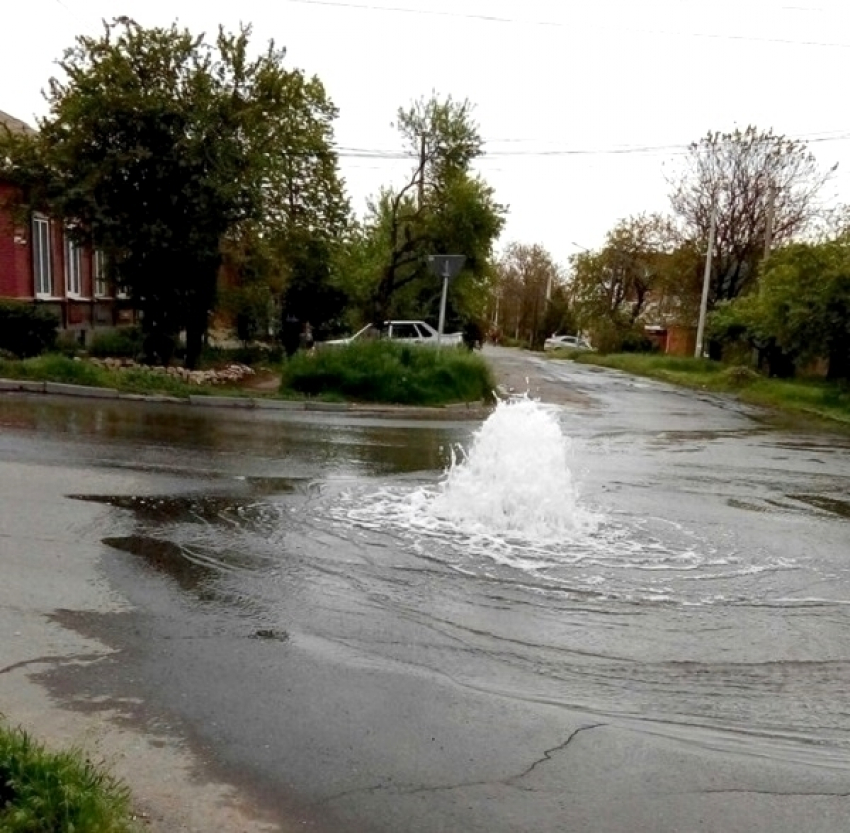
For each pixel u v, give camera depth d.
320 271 27.80
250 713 3.87
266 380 20.39
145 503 7.49
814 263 21.98
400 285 29.16
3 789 2.77
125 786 3.13
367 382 17.31
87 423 11.71
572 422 16.89
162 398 15.12
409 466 10.03
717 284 37.88
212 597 5.34
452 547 6.63
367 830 3.06
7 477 8.08
